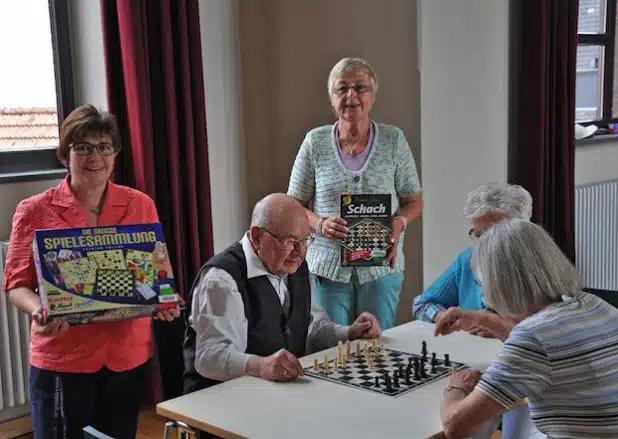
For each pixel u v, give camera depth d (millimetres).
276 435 1874
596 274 5258
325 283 3211
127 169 3717
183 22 3709
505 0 4172
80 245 2328
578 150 5121
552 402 1783
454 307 2643
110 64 3584
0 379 3430
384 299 3217
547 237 1875
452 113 3953
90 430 1770
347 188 3189
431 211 3883
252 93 4422
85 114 2422
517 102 4367
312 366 2389
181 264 3795
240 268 2459
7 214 3525
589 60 5520
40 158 3805
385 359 2451
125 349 2471
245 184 4508
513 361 1773
